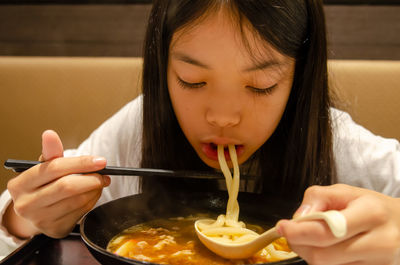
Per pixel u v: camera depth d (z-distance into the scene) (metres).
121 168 0.36
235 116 0.35
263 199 0.41
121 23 0.84
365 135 0.58
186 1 0.33
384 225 0.26
